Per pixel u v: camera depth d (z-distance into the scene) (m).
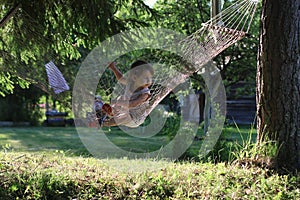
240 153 5.71
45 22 5.73
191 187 4.81
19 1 5.46
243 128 14.68
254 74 11.02
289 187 4.68
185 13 9.86
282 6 5.13
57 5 5.61
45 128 16.05
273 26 5.20
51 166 5.94
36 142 11.30
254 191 4.60
